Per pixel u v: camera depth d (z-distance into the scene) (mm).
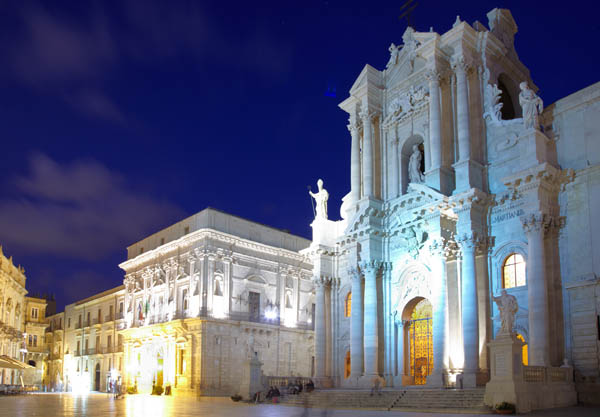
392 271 37469
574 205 29312
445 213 33125
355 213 39469
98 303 79938
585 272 28266
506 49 37500
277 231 61562
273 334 57500
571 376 27172
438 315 32125
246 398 39438
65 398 48500
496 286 31422
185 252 57375
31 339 90500
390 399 30297
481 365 30484
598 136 29375
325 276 41906
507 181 30047
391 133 39531
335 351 40969
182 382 53156
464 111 33844
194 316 53625
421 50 36156
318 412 27234
